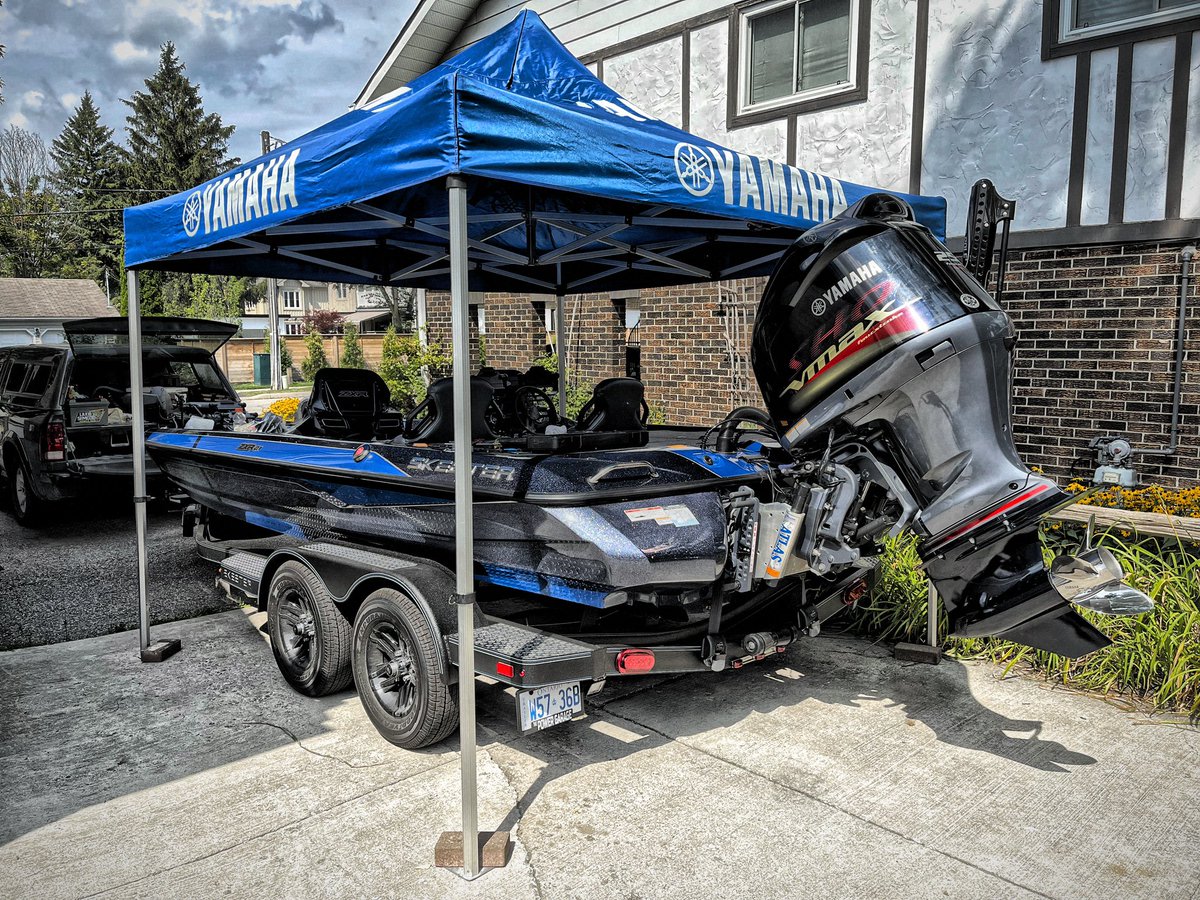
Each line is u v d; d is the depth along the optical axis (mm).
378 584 3744
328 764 3477
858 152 7328
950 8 6641
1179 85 5656
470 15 10633
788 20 7723
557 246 6184
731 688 4242
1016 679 4297
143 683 4359
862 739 3648
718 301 8438
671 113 8742
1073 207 6148
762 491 3891
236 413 8039
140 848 2869
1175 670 3867
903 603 4801
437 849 2762
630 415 4230
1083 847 2814
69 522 8406
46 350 8078
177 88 52344
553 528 3232
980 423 3012
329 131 4113
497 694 4203
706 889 2617
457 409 2752
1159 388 5867
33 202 50031
